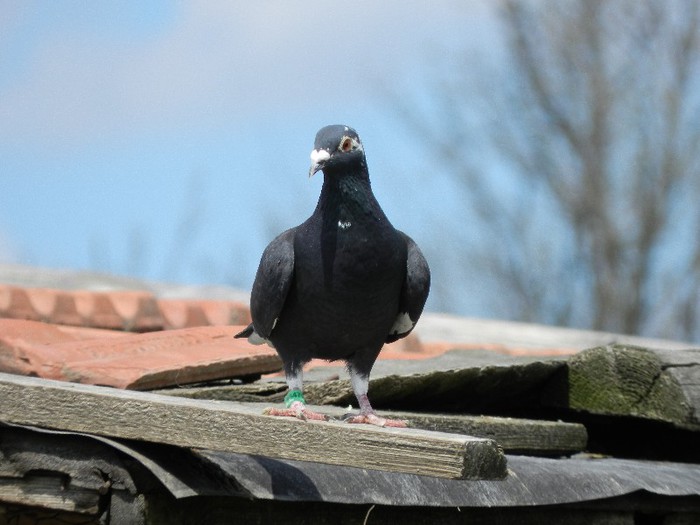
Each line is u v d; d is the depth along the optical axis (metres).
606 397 12.02
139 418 7.63
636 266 41.12
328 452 7.55
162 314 15.09
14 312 13.95
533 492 9.52
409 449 7.40
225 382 11.98
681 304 40.97
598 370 12.09
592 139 41.78
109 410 7.68
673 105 41.19
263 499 8.27
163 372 10.94
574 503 10.00
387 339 11.55
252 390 11.27
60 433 7.79
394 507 9.20
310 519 8.75
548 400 12.42
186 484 7.57
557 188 42.16
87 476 7.74
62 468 7.80
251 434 7.59
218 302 15.84
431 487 8.96
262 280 10.53
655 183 41.12
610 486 9.97
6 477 7.93
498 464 7.46
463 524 9.62
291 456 7.59
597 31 41.81
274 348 11.53
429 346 16.86
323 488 8.32
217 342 12.55
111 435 7.67
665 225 41.00
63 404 7.75
